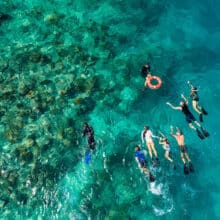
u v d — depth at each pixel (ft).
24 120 54.44
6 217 46.09
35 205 47.44
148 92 59.98
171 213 47.93
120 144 53.78
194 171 51.62
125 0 72.49
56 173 50.19
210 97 59.98
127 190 49.06
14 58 62.23
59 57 63.10
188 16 70.90
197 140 54.95
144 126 56.08
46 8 71.20
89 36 67.05
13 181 48.49
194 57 65.10
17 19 69.15
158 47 66.44
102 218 46.65
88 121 55.83
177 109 58.13
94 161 51.70
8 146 51.67
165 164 51.72
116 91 59.72
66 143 52.75
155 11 71.67
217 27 69.00
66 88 58.65
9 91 57.21
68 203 47.98
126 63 63.41
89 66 62.44
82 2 72.28
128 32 68.39
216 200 49.73
